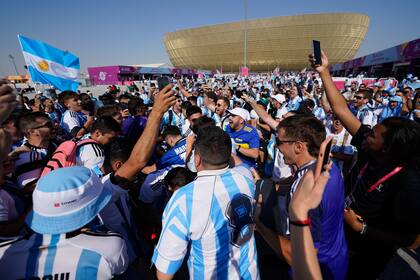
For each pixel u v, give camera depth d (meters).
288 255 1.57
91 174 1.27
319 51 2.19
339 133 3.71
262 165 5.78
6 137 1.05
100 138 2.55
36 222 1.11
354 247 1.98
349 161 3.57
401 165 1.64
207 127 1.58
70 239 1.17
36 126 2.45
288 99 10.41
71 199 1.10
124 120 4.81
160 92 1.56
